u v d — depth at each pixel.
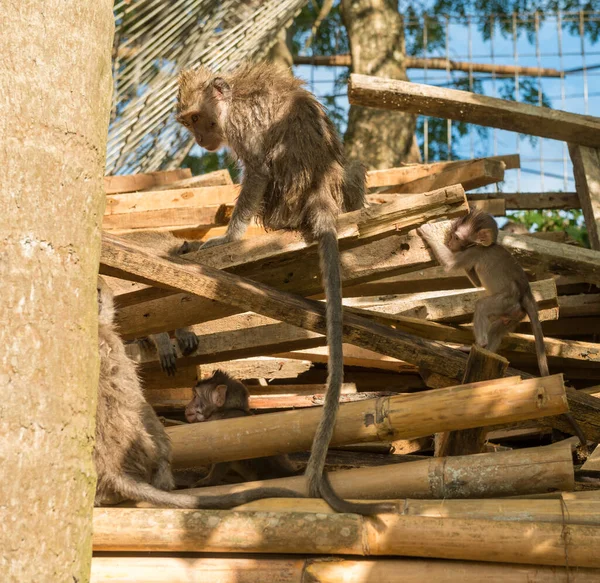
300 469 8.49
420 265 7.79
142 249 7.41
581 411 8.27
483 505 6.45
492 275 9.49
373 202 11.33
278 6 16.84
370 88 11.91
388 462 8.39
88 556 4.79
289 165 8.45
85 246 4.97
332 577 6.15
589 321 11.46
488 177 11.70
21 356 4.54
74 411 4.74
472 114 12.30
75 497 4.68
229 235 8.54
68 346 4.75
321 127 8.73
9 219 4.64
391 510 6.26
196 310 8.21
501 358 7.43
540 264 10.23
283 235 7.75
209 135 9.16
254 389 10.34
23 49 4.85
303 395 9.80
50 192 4.79
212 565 6.27
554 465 6.59
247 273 7.96
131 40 15.09
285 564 6.25
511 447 10.26
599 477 8.02
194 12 15.77
